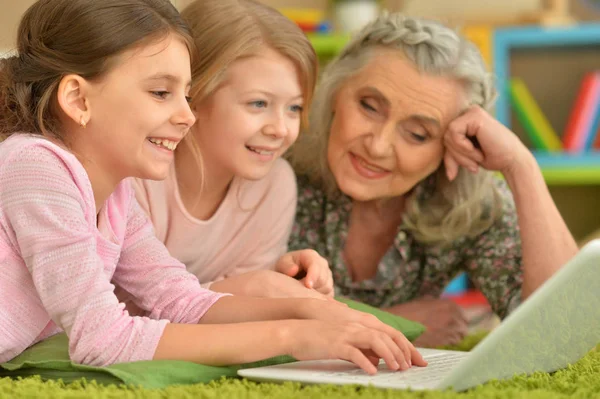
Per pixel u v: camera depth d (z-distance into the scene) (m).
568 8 3.48
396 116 1.57
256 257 1.63
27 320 1.14
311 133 1.75
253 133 1.44
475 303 2.89
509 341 0.95
